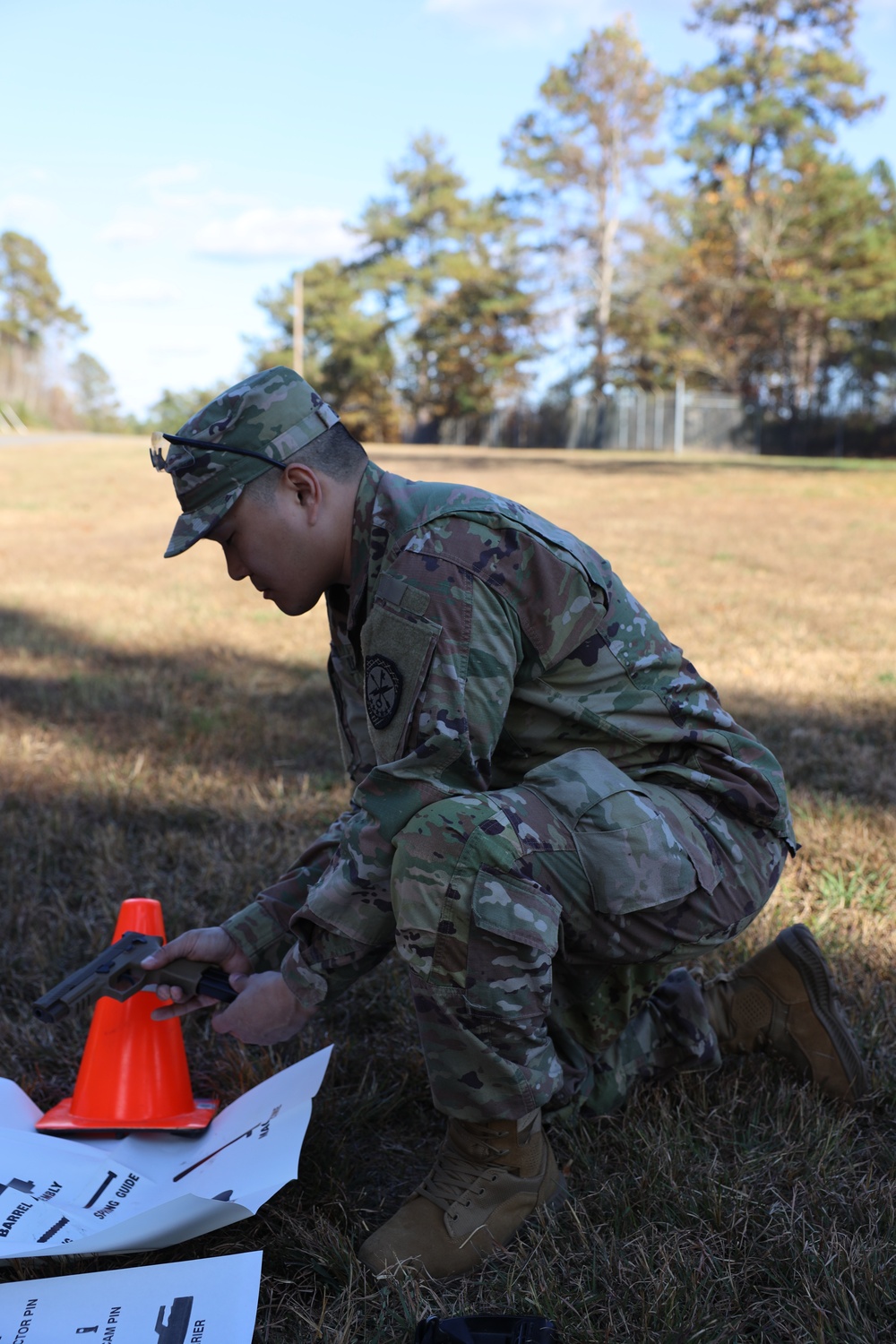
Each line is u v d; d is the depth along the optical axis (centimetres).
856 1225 175
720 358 4022
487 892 165
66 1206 169
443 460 2747
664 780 189
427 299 5084
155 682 557
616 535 1292
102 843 329
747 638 668
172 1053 205
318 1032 238
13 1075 222
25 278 8612
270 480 173
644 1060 205
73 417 7381
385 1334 154
